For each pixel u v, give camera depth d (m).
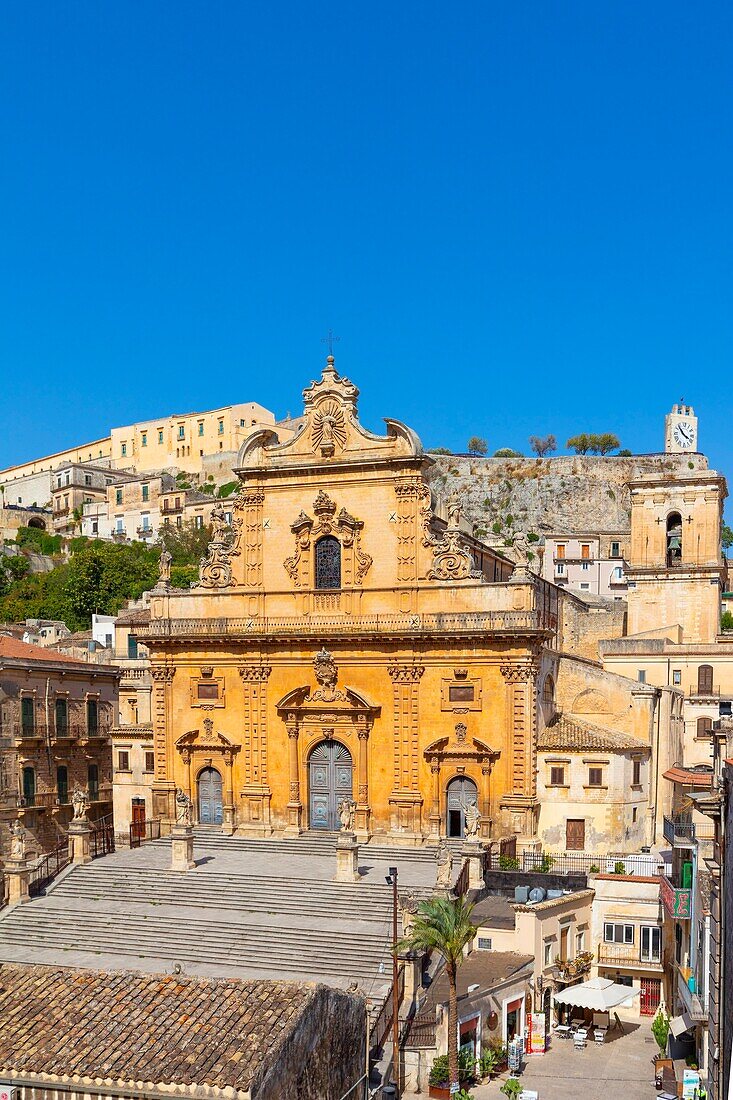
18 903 57.50
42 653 81.19
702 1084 40.31
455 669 63.53
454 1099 39.81
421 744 64.12
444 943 41.31
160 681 70.81
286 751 67.38
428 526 65.31
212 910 55.50
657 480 86.25
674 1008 51.38
